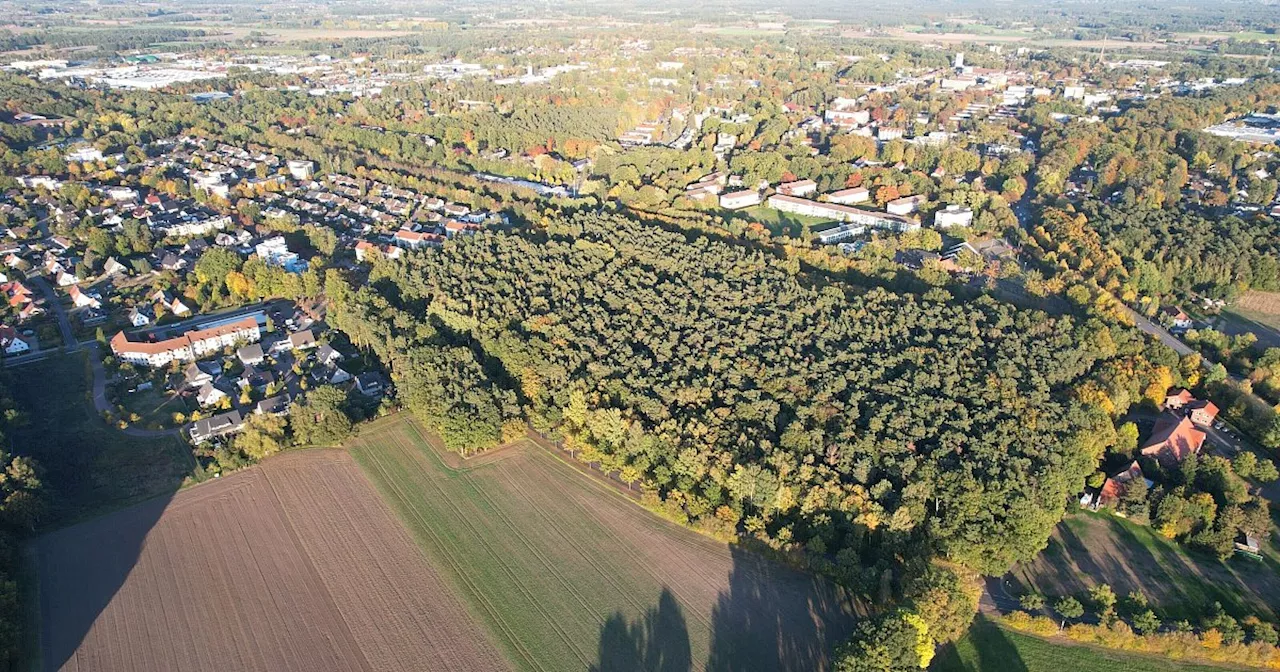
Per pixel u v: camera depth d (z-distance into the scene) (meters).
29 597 182.00
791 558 192.50
